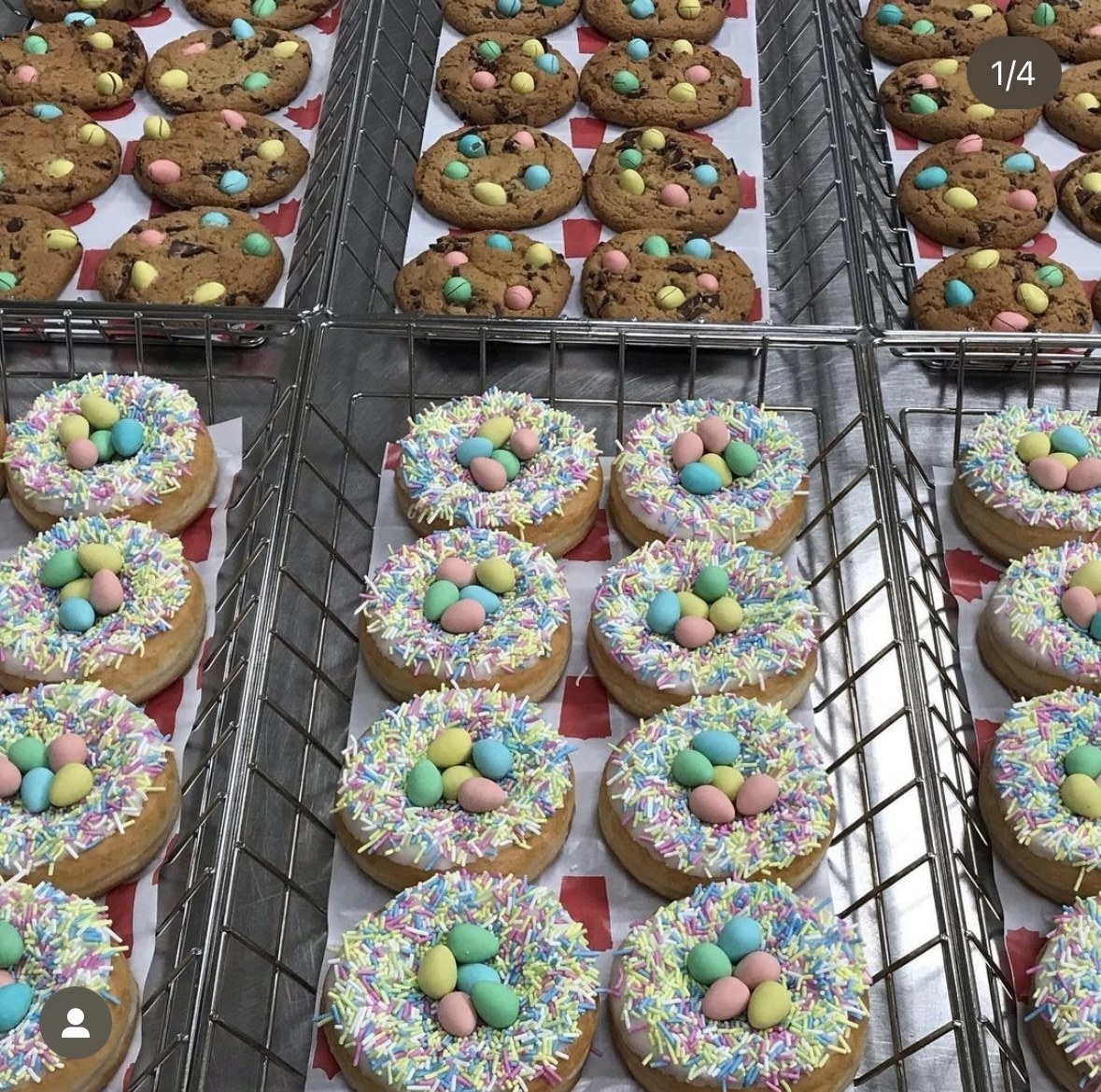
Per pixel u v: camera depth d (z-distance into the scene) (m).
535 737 0.53
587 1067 0.48
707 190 0.76
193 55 0.83
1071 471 0.61
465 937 0.47
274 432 0.65
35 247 0.72
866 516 0.63
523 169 0.77
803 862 0.50
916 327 0.71
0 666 0.56
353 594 0.61
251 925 0.51
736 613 0.56
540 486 0.61
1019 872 0.51
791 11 0.90
